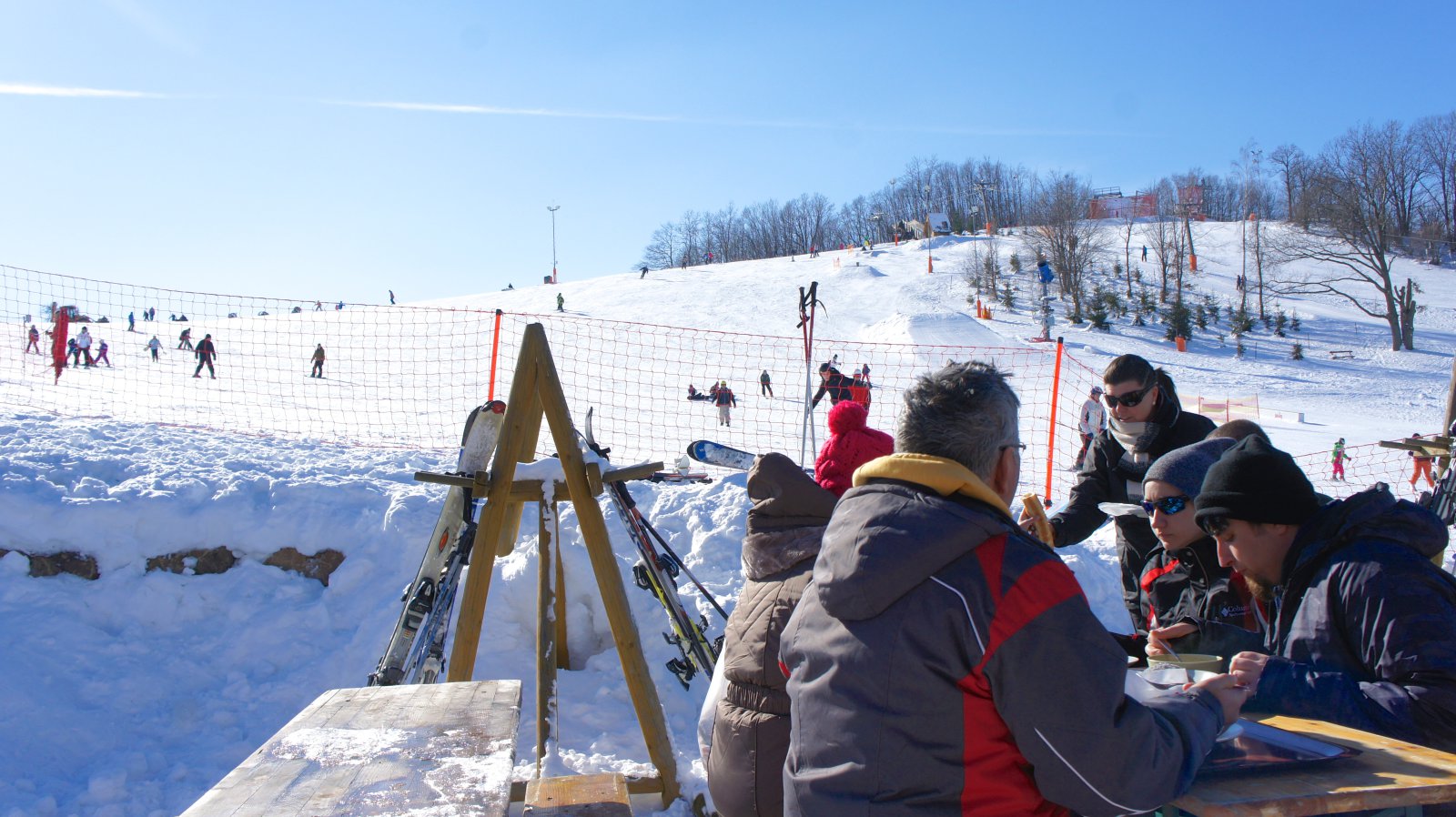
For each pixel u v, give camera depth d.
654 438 17.88
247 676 4.52
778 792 2.38
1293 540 2.35
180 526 5.02
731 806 2.46
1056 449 17.33
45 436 6.65
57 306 14.81
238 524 5.10
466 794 1.86
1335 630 2.17
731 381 28.48
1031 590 1.62
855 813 1.66
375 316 44.44
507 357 30.67
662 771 3.50
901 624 1.66
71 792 3.68
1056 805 1.71
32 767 3.77
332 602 4.94
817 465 2.77
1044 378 28.53
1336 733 1.97
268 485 5.45
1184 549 3.16
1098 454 3.85
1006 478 1.91
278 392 21.41
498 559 4.98
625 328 41.91
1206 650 2.65
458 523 3.57
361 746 2.14
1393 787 1.68
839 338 47.66
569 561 4.84
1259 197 102.31
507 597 4.79
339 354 31.81
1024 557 1.66
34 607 4.55
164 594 4.80
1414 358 46.78
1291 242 61.72
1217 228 89.44
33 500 4.85
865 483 1.87
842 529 1.78
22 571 4.72
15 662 4.19
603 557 3.55
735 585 5.18
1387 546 2.14
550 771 3.54
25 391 15.35
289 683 4.45
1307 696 2.07
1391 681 2.04
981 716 1.63
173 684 4.40
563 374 27.52
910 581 1.65
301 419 16.05
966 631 1.62
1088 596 5.61
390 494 5.57
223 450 7.00
